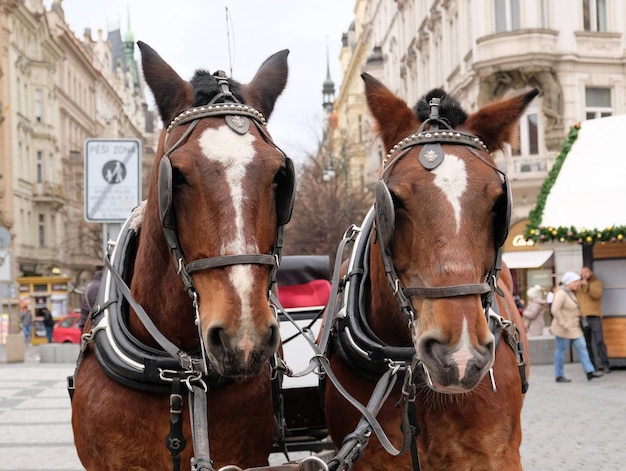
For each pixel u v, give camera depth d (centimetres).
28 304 4009
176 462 395
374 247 451
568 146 1741
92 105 7550
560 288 1563
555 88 2789
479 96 2875
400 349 429
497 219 379
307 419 638
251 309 335
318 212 3844
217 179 350
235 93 399
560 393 1364
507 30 2855
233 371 334
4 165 4978
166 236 370
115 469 405
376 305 446
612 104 2886
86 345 437
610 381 1528
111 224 965
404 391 412
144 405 402
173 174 358
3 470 800
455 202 367
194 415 387
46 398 1384
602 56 2852
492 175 378
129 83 11225
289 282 728
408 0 4509
